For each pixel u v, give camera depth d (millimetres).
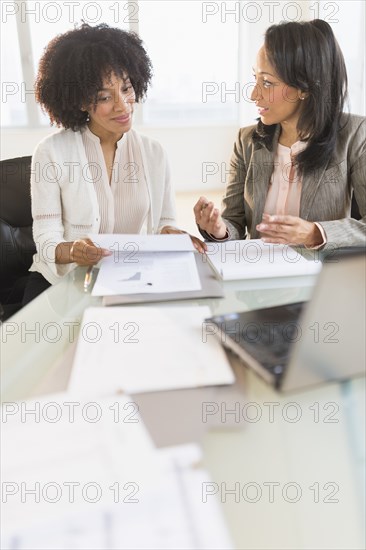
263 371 662
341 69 1389
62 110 1435
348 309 597
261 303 935
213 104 5336
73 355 765
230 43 5129
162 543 445
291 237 1233
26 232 1638
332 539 450
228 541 447
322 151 1418
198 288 995
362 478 519
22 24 4781
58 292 1028
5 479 521
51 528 462
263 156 1539
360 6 4266
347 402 638
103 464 535
